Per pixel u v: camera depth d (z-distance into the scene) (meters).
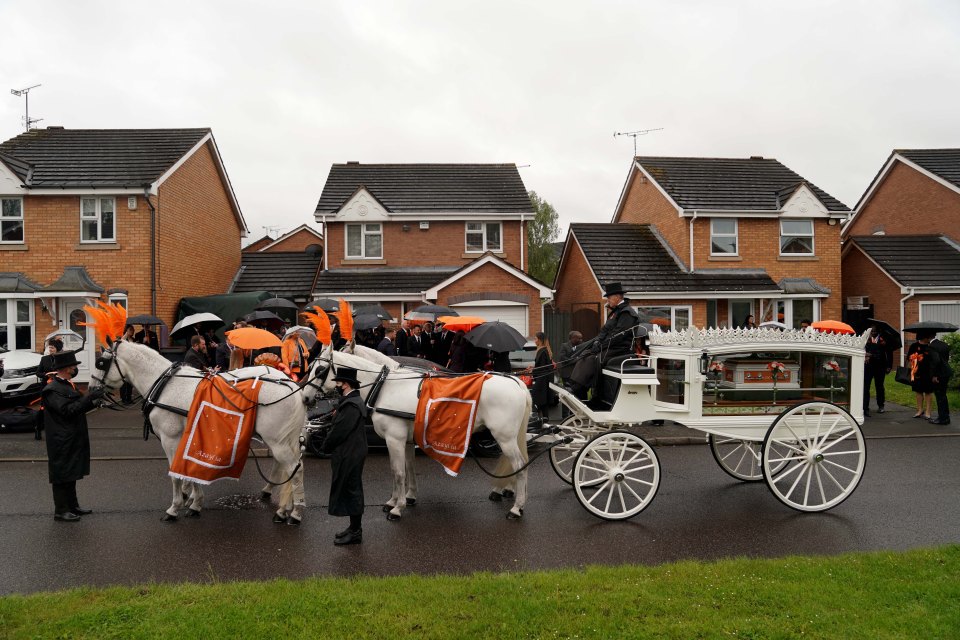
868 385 15.08
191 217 22.69
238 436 7.56
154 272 19.86
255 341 8.41
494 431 7.88
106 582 6.09
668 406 8.40
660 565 6.26
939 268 25.23
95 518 8.05
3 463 10.87
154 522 7.89
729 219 25.09
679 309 23.97
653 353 8.62
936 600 5.34
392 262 25.20
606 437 7.98
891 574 5.93
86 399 7.90
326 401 11.22
